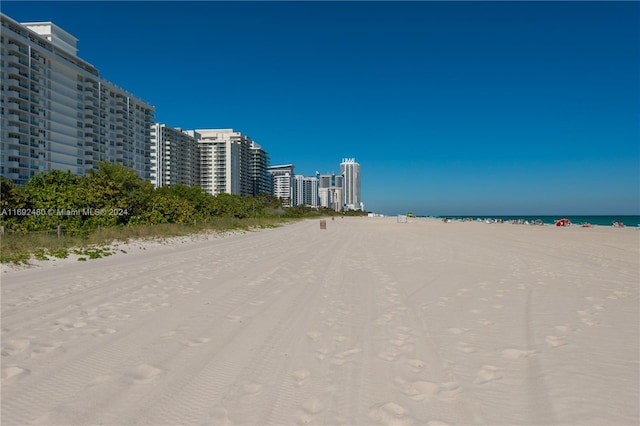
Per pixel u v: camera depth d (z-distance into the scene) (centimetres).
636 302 694
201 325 563
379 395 349
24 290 793
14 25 6781
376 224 5856
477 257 1425
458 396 347
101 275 983
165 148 12538
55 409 321
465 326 561
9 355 438
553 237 2592
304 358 439
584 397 340
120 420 306
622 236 2669
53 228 1820
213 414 316
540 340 494
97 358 432
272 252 1605
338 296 766
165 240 2050
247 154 16675
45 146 7400
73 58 8288
